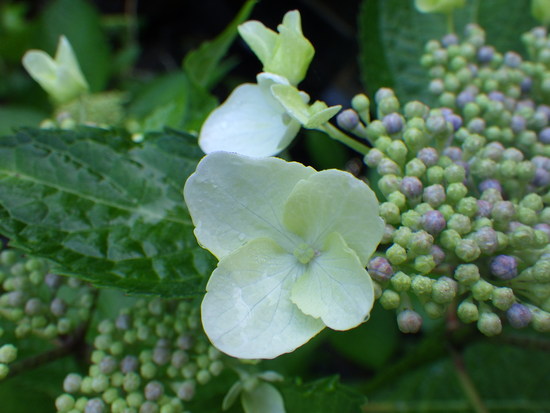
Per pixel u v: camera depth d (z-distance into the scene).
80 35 0.29
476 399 0.16
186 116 0.17
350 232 0.10
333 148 0.23
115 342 0.13
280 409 0.13
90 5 0.30
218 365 0.13
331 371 0.25
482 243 0.11
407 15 0.18
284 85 0.12
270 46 0.13
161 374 0.14
